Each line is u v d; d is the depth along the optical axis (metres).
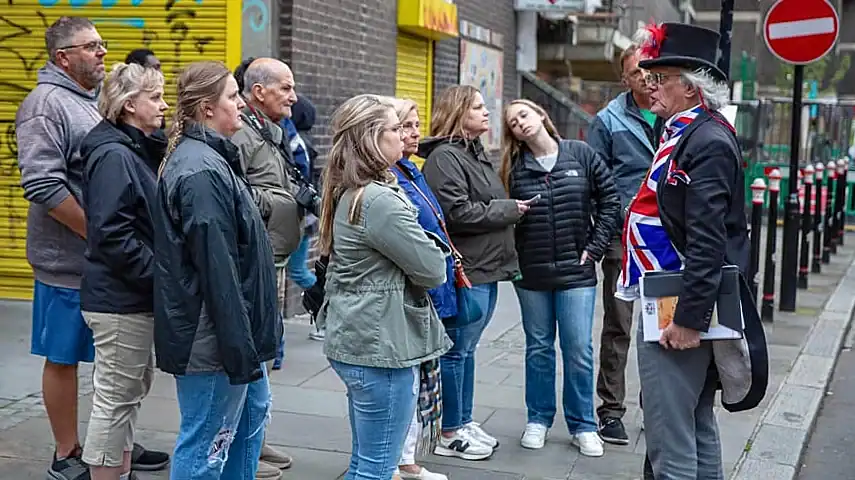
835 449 5.83
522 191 5.03
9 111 8.13
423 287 3.66
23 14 8.02
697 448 3.92
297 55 8.11
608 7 17.89
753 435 5.69
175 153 3.47
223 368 3.46
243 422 3.88
